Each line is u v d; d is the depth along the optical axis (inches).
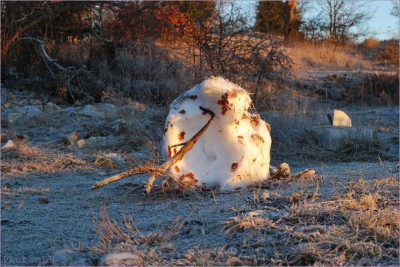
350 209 174.6
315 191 199.6
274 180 227.8
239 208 185.2
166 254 150.4
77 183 265.7
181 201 208.4
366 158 333.4
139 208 201.6
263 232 159.9
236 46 522.6
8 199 229.8
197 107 217.8
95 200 222.4
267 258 144.7
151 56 574.2
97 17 609.9
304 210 171.6
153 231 168.2
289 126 378.3
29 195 237.9
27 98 526.9
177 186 217.8
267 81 533.0
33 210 208.2
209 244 155.5
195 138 213.6
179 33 586.9
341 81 709.9
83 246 157.8
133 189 229.5
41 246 164.9
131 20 594.6
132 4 591.5
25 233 177.9
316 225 160.1
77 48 595.5
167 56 580.4
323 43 1003.3
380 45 1101.1
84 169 304.5
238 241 155.4
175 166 215.9
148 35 595.5
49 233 177.2
